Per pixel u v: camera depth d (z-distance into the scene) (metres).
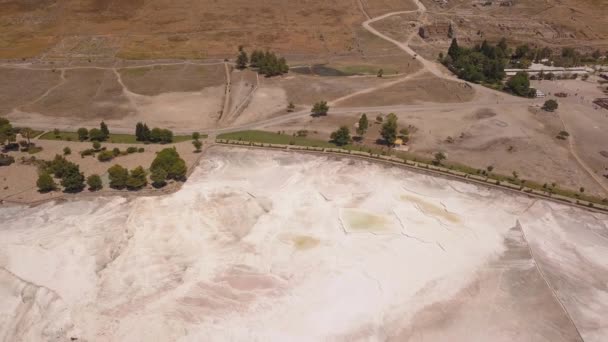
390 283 71.88
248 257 75.75
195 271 72.69
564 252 79.31
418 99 143.38
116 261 73.75
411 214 87.50
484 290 71.31
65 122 127.44
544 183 99.12
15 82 154.25
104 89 149.88
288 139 117.50
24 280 70.31
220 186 94.75
